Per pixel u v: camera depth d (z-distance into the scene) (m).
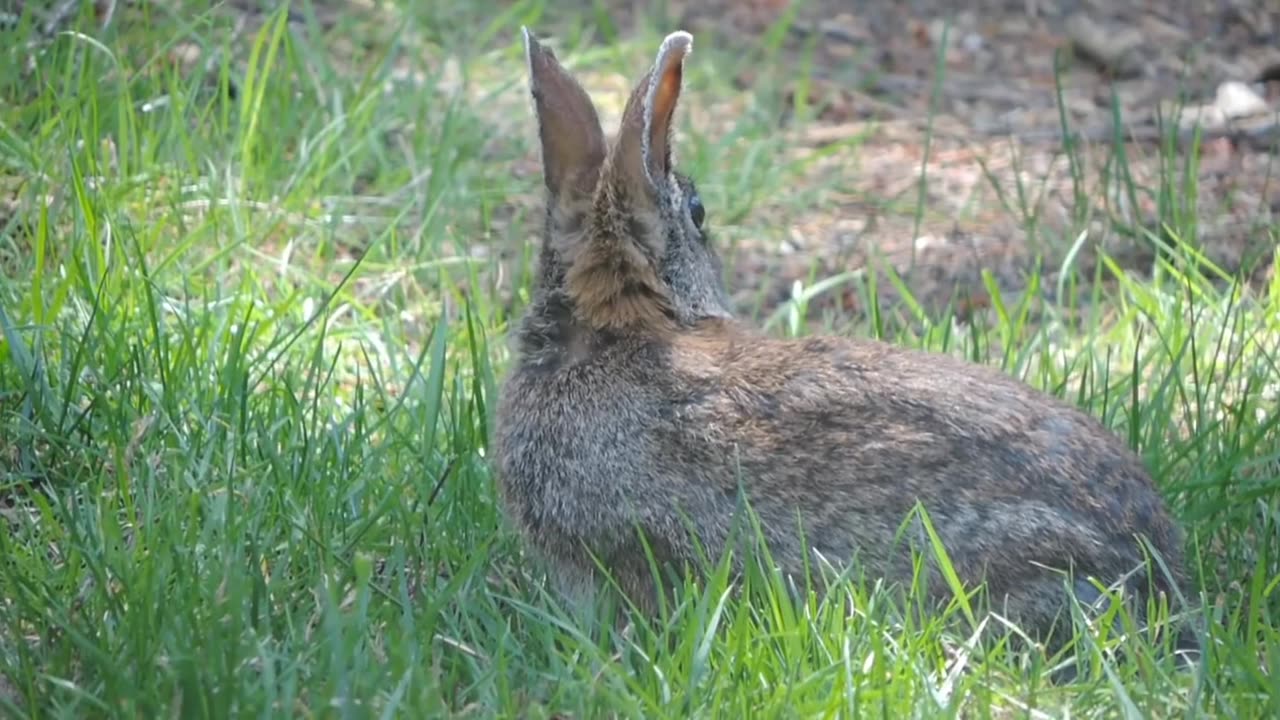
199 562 8.63
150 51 14.84
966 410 8.62
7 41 14.38
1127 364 12.59
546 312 9.39
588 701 7.70
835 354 8.97
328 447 10.00
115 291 11.50
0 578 8.60
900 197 16.16
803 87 17.97
